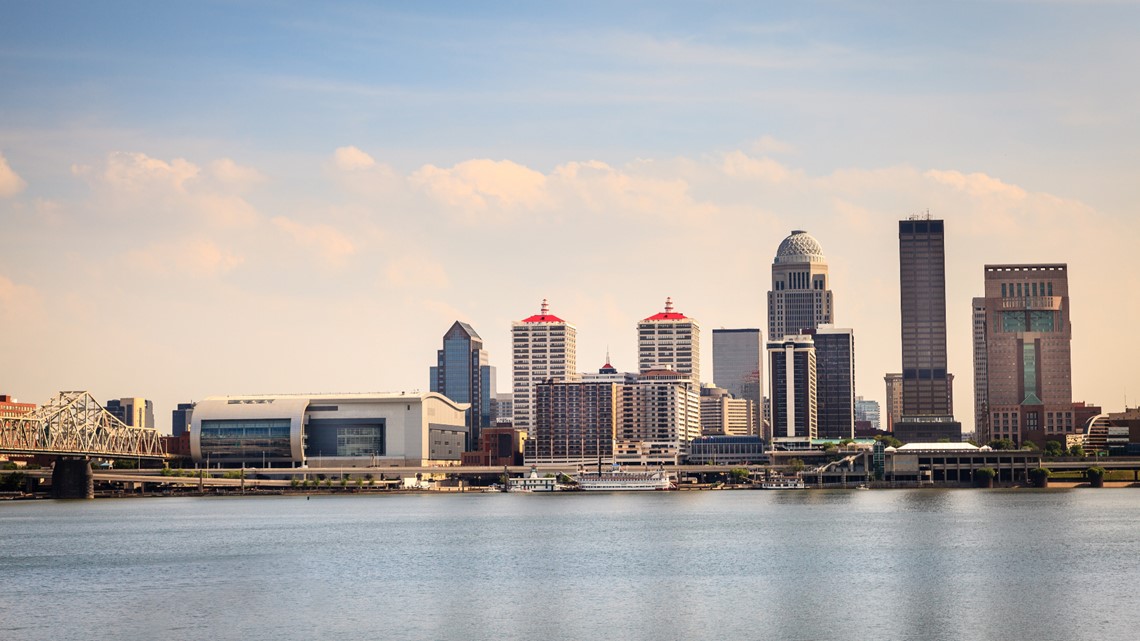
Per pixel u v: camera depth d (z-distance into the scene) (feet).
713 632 606.96
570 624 629.10
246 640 597.11
